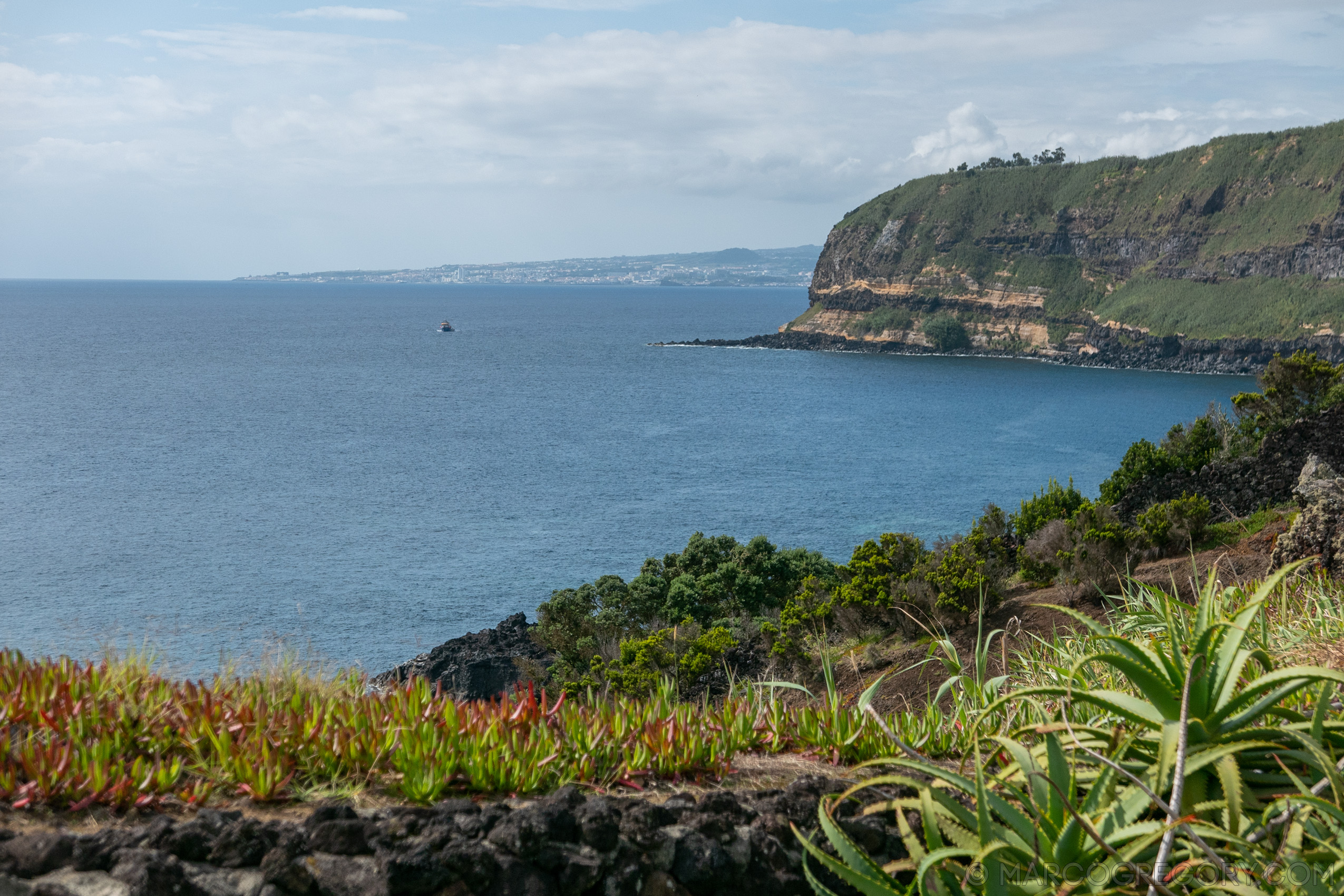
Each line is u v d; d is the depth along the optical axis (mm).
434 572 52562
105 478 81812
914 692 13297
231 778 3656
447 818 3299
